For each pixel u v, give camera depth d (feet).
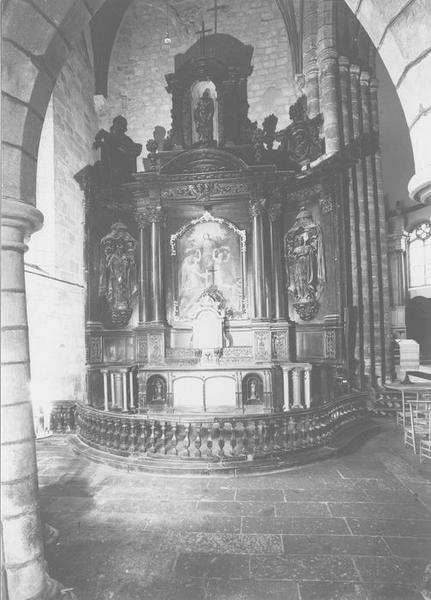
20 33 10.64
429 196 10.19
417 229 80.84
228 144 43.47
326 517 19.35
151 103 50.29
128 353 43.62
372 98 44.98
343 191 38.99
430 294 78.28
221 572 15.23
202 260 43.11
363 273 42.24
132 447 27.66
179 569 15.46
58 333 38.91
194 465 25.22
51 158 38.60
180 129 44.50
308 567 15.43
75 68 43.83
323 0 42.19
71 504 21.29
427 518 19.10
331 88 41.81
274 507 20.53
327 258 39.58
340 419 33.17
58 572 15.35
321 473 25.03
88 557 16.31
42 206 38.50
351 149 41.91
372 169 43.88
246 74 48.19
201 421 26.11
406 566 15.38
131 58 51.06
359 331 40.52
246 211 42.96
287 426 27.63
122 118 45.85
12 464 11.02
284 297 41.45
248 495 22.03
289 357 39.99
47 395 37.68
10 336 11.22
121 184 43.21
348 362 37.99
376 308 42.80
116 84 50.75
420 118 9.66
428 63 9.22
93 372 41.01
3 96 10.71
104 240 43.75
